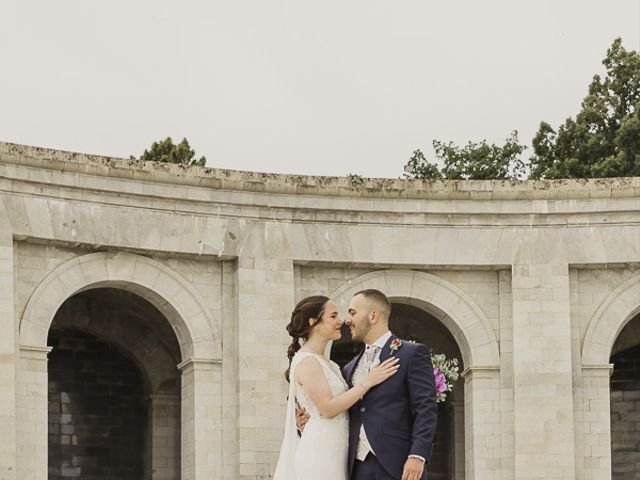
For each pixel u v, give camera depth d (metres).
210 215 35.97
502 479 36.91
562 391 36.84
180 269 35.97
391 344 14.45
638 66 56.47
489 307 37.78
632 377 43.19
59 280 34.25
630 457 42.88
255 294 36.06
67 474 39.66
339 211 37.00
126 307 39.66
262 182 36.34
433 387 14.25
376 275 37.44
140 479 40.62
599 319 37.53
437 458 42.19
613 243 37.44
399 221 37.38
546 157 57.25
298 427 14.53
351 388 14.45
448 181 37.50
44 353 33.62
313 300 14.73
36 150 33.66
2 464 31.89
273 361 35.88
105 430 40.41
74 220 34.25
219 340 36.03
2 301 32.72
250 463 35.28
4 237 33.03
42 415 33.28
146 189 35.22
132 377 41.00
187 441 36.03
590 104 56.81
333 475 14.13
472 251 37.47
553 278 37.38
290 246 36.50
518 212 37.59
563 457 36.50
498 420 37.22
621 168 54.00
